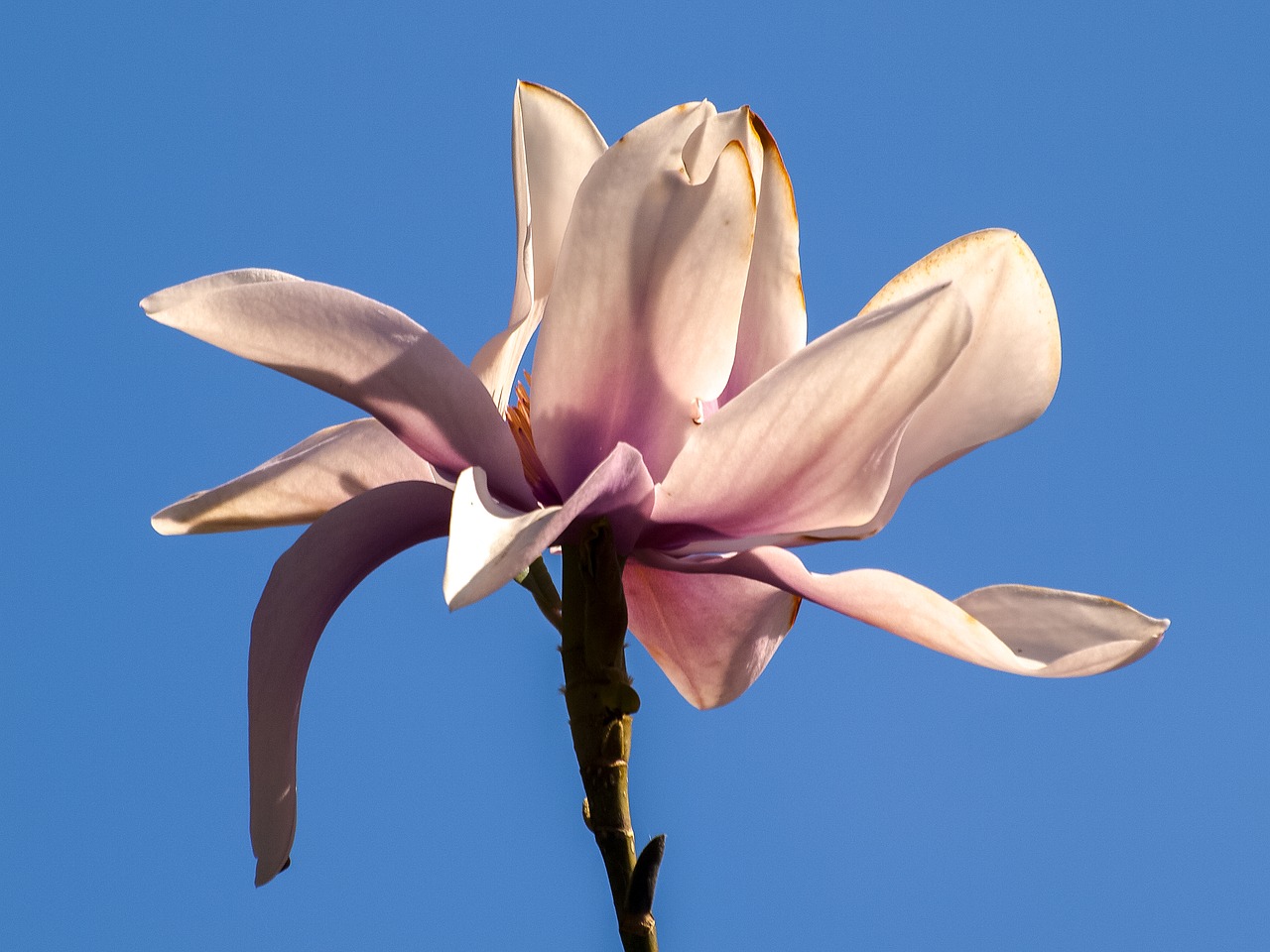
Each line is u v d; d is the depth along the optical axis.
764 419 0.81
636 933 0.83
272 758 0.82
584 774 0.84
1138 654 0.83
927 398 0.82
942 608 0.83
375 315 0.82
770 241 0.86
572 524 0.83
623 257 0.82
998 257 0.85
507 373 0.87
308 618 0.83
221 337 0.81
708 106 0.83
